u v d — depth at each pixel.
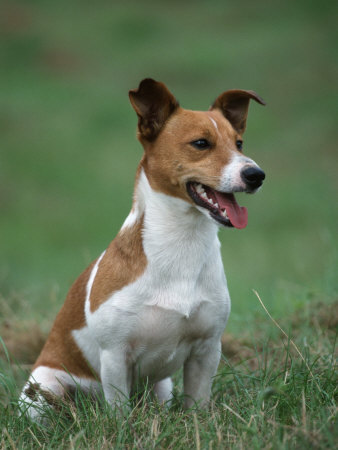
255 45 43.12
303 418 5.71
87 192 26.70
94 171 28.83
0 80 42.56
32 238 22.06
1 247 21.05
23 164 30.12
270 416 6.18
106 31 51.28
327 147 28.50
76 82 41.25
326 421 5.69
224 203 6.68
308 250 17.98
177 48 44.81
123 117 35.34
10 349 9.84
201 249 6.80
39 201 26.03
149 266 6.77
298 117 32.34
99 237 21.88
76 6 59.22
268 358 8.43
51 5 59.50
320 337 8.55
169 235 6.77
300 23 47.41
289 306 10.13
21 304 11.23
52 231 22.77
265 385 6.79
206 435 5.83
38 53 46.91
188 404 7.24
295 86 35.88
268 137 30.62
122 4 59.25
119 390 6.86
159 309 6.74
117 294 6.79
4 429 6.54
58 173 29.03
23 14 56.16
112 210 24.59
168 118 7.05
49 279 15.66
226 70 38.75
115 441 6.16
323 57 39.41
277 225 21.55
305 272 14.89
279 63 39.03
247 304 11.07
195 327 6.91
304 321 9.41
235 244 20.02
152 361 7.08
